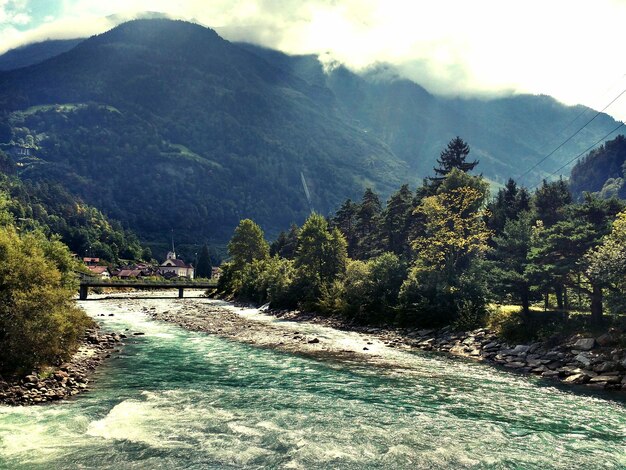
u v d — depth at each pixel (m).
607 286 33.94
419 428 19.31
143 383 25.72
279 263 94.38
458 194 61.66
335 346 40.28
